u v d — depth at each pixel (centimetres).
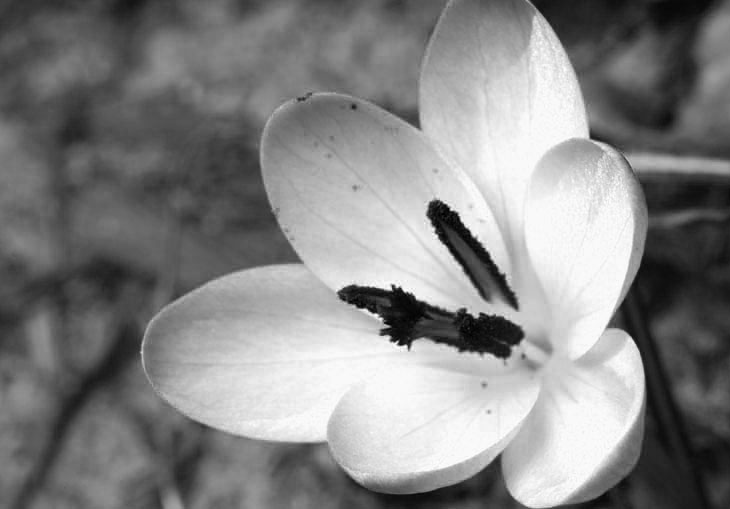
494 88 19
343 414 19
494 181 19
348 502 25
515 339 19
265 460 26
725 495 23
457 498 24
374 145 19
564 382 19
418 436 19
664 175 23
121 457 26
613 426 18
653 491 21
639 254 17
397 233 20
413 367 19
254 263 26
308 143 19
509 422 18
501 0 19
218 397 19
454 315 19
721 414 24
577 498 17
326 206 20
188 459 26
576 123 19
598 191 18
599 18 27
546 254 19
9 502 26
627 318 20
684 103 26
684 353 24
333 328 20
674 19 27
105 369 27
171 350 19
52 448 26
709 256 24
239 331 19
